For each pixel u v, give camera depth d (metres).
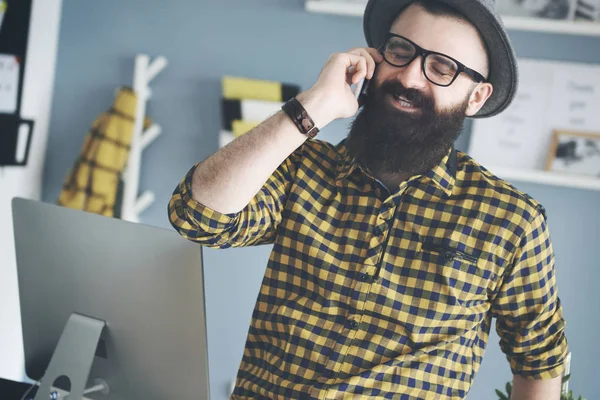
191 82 2.70
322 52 2.62
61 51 2.77
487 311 1.42
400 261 1.36
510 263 1.34
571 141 2.42
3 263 2.58
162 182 2.75
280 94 2.60
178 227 1.28
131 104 2.62
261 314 1.41
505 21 2.39
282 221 1.41
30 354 1.52
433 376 1.33
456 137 1.40
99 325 1.38
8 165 2.53
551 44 2.44
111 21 2.74
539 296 1.36
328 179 1.43
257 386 1.37
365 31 1.55
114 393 1.44
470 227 1.35
